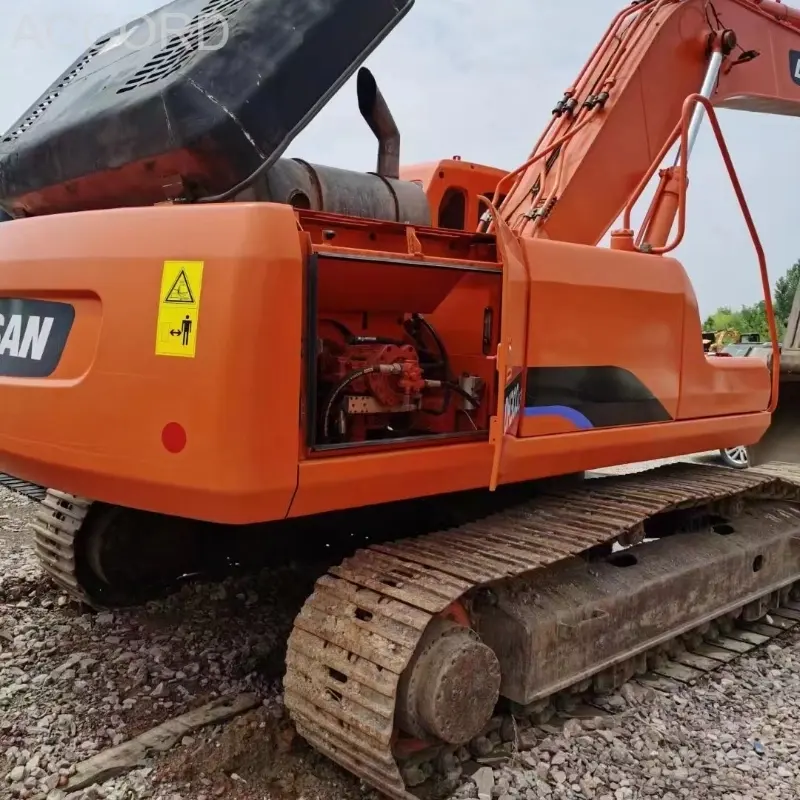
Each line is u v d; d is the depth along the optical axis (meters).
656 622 3.90
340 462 2.82
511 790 3.04
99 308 2.87
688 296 4.24
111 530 4.34
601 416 3.78
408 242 3.10
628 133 4.74
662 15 4.89
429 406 3.54
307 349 2.72
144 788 2.98
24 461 3.10
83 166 3.21
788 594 5.23
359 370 3.05
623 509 3.84
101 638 4.23
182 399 2.63
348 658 2.86
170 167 2.96
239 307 2.55
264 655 4.08
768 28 5.68
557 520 3.71
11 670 3.86
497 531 3.55
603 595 3.61
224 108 2.83
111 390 2.79
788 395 7.66
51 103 3.68
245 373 2.56
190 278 2.62
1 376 3.19
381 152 3.78
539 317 3.44
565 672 3.42
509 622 3.30
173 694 3.69
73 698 3.63
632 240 4.14
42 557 4.57
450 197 4.87
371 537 4.41
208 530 4.60
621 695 3.84
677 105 5.03
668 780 3.17
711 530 4.72
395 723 2.90
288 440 2.66
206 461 2.59
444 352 3.55
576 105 4.80
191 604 4.67
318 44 3.05
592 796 3.04
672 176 4.71
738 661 4.36
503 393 3.19
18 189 3.57
